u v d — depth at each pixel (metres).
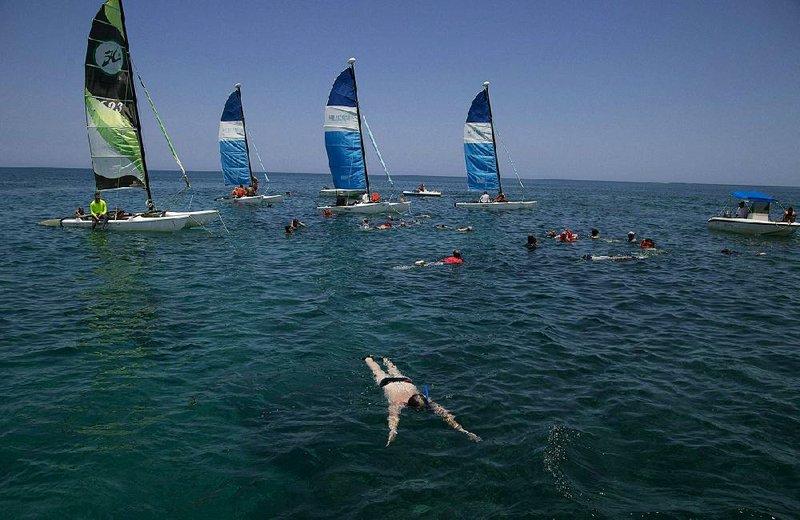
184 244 22.00
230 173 47.06
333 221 32.38
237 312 11.78
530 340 10.20
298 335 10.23
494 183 42.50
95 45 22.72
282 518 4.84
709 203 70.50
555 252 21.70
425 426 6.63
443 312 12.15
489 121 41.06
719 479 5.56
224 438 6.23
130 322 10.73
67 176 136.00
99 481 5.27
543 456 5.91
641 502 5.15
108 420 6.54
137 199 54.44
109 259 17.91
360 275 16.34
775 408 7.27
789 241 26.92
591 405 7.31
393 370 8.51
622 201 70.81
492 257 20.16
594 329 11.04
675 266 18.94
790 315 12.34
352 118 35.00
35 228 25.17
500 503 5.11
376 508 5.00
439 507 5.04
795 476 5.63
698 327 11.27
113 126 24.03
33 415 6.56
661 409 7.20
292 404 7.20
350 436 6.34
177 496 5.11
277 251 20.83
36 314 11.05
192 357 8.87
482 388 7.86
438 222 33.12
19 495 4.98
